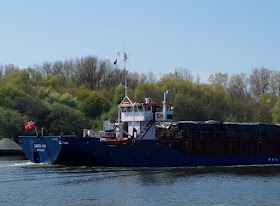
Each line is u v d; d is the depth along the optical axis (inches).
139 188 3503.9
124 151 4458.7
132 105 4682.6
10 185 3526.1
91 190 3395.7
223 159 5068.9
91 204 2999.5
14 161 5270.7
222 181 3917.3
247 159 5255.9
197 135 4889.3
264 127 5462.6
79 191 3356.3
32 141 4544.8
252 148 5305.1
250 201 3201.3
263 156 5374.0
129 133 4776.1
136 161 4503.0
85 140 4330.7
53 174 4005.9
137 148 4495.6
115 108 7755.9
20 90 7824.8
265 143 5403.5
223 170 4635.8
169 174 4175.7
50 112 7490.2
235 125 5290.4
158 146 4591.5
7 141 6820.9
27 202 3029.0
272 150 5452.8
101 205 2979.8
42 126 7377.0
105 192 3339.1
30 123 4579.2
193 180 3914.9
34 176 3892.7
